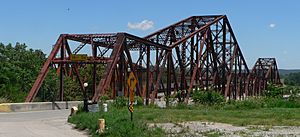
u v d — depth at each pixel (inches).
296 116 1483.8
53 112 1729.8
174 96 2317.9
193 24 2915.8
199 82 2866.6
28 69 2802.7
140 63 2269.9
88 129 1069.8
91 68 2866.6
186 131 1016.2
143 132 927.0
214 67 3043.8
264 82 5472.4
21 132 1018.1
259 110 1843.0
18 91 2314.2
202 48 2768.2
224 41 3129.9
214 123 1250.6
